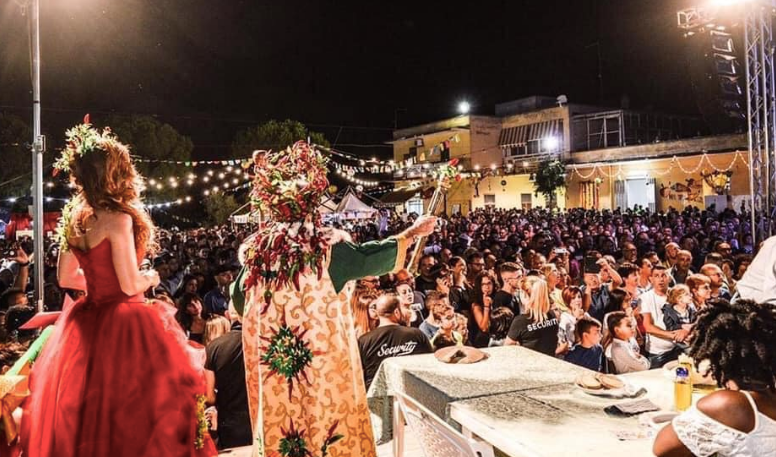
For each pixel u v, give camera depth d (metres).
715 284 7.12
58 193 15.07
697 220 19.14
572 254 11.62
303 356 2.47
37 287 6.68
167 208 33.09
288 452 2.42
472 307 6.90
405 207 33.81
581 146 31.95
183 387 2.64
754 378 1.95
